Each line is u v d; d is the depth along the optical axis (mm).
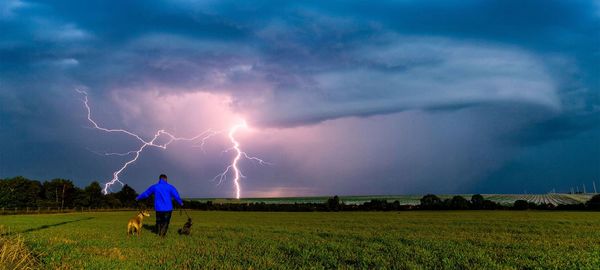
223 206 69000
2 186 75938
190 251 11875
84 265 9461
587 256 11008
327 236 16766
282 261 10281
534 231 19094
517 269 9352
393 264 9820
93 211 72438
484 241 14430
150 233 17812
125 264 9664
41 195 89562
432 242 14008
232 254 11203
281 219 34250
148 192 16438
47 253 10984
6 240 10945
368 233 18109
